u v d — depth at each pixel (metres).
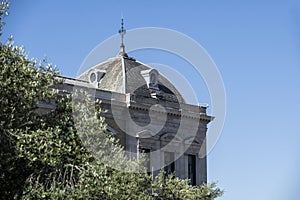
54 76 38.06
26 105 35.28
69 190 33.16
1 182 33.34
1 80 34.41
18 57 36.16
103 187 33.50
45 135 33.69
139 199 38.16
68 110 37.88
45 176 33.91
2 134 32.97
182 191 43.56
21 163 33.59
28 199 32.28
